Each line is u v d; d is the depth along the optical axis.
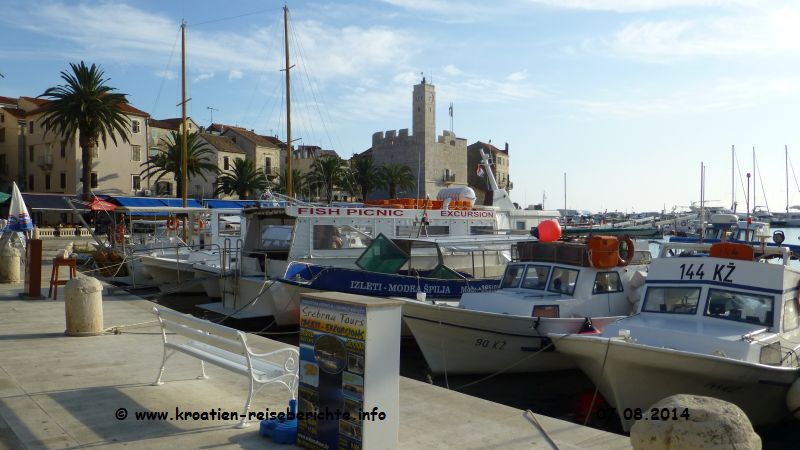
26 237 25.62
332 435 5.69
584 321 12.27
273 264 16.67
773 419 9.95
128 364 9.43
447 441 6.44
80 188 63.25
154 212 28.97
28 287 16.73
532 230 16.89
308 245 17.12
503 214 24.16
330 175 63.31
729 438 4.17
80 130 46.84
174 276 22.94
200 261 21.39
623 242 13.58
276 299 15.85
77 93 45.88
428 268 17.95
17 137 67.88
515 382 12.84
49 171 65.69
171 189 71.19
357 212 17.92
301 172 70.31
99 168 64.69
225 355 7.64
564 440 6.50
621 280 13.48
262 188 63.97
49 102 47.44
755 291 10.15
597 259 12.77
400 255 16.14
